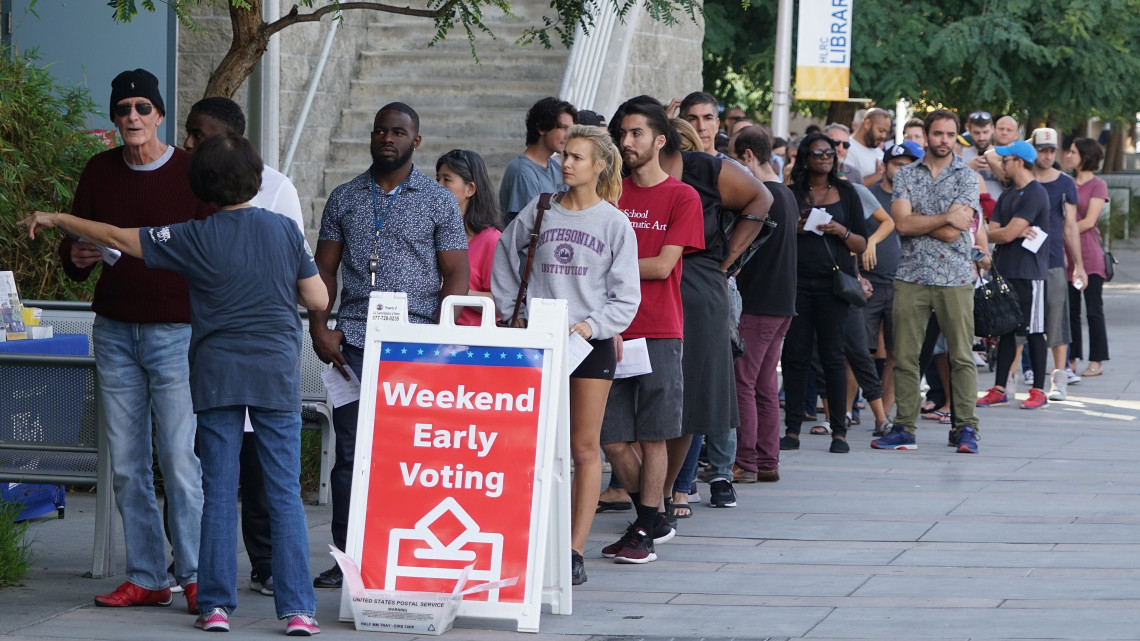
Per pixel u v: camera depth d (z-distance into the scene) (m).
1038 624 10.48
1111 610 10.88
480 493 10.48
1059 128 41.56
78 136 17.47
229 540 10.20
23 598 11.23
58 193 16.62
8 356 12.09
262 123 17.67
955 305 18.77
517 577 10.36
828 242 18.27
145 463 11.02
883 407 21.14
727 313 13.75
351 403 11.67
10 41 21.97
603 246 11.53
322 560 12.63
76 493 15.87
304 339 15.01
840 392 18.72
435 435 10.60
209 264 9.87
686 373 13.57
